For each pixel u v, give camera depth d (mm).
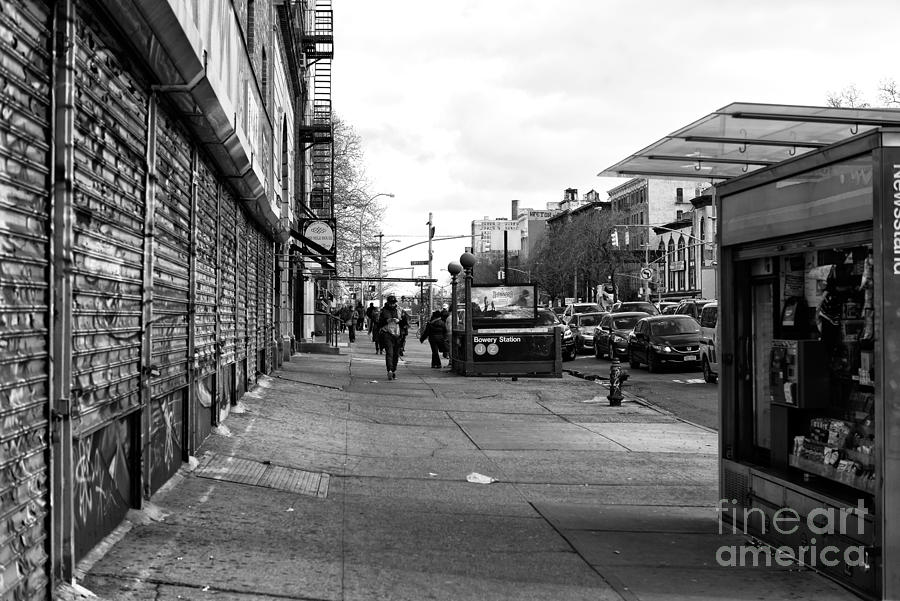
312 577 5273
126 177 5484
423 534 6602
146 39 5230
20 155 3715
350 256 73750
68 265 4184
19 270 3723
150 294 5992
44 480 4035
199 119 7238
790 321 6410
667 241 93438
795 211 5875
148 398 6043
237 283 12109
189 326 7867
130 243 5598
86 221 4664
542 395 18125
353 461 9828
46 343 4035
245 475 7996
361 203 67062
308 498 7578
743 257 6742
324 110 45188
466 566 5785
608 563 5961
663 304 48500
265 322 17672
